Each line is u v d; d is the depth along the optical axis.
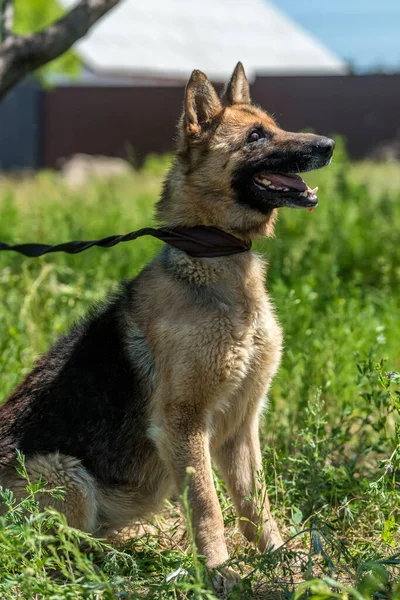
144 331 4.71
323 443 5.45
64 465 4.61
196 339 4.54
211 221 4.92
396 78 28.27
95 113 31.70
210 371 4.56
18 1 23.95
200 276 4.66
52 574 4.49
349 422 5.92
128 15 42.47
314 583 3.37
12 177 24.34
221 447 5.01
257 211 4.97
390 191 14.37
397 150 28.11
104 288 8.09
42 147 32.34
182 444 4.55
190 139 4.97
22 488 4.59
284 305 6.89
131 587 4.13
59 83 36.91
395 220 11.03
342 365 6.55
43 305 7.58
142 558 4.68
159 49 41.09
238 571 4.46
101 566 4.57
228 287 4.68
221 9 46.75
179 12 45.22
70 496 4.59
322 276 8.92
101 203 13.34
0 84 7.46
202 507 4.46
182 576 4.09
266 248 9.34
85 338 4.96
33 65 7.54
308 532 4.83
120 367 4.77
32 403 4.87
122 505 4.83
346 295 8.60
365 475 5.59
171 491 4.97
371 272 9.77
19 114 32.34
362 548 4.60
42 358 5.08
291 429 5.92
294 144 4.91
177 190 5.00
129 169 25.48
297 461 5.21
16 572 4.22
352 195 12.13
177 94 30.98
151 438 4.66
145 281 4.84
